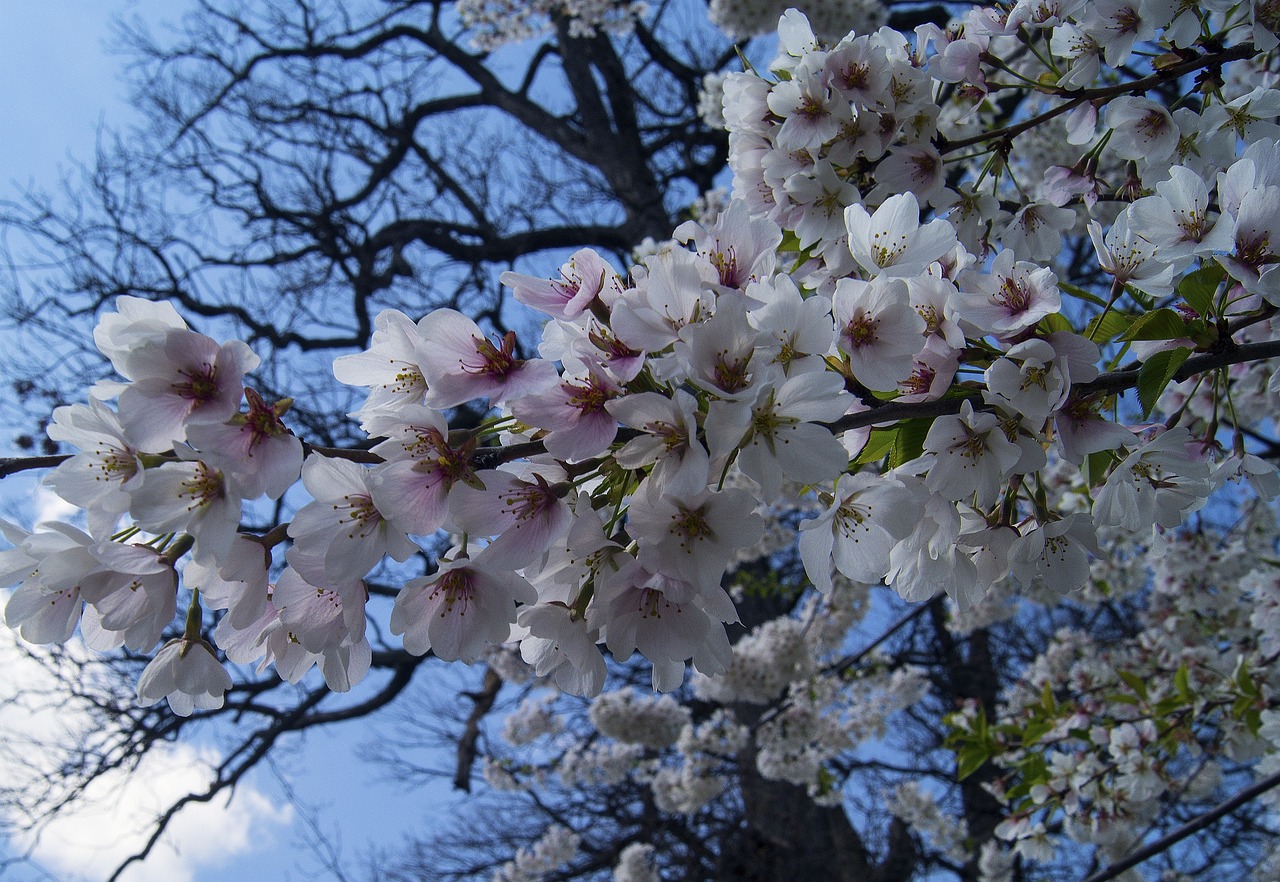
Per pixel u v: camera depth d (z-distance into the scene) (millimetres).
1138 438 372
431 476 310
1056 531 370
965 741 855
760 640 1387
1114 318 400
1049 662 1401
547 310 324
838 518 348
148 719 1975
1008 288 359
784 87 474
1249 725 744
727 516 305
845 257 466
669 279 313
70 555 311
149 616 311
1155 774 752
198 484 297
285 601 319
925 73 474
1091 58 493
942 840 1558
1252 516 1203
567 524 312
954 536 354
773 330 311
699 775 1497
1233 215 381
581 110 2512
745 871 1748
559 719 1757
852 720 1463
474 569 314
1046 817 807
